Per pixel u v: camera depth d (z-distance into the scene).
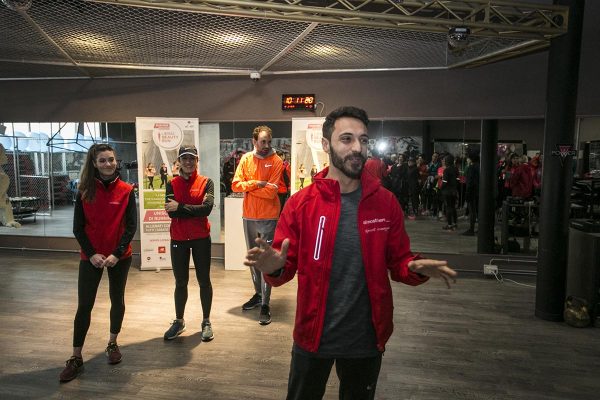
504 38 4.01
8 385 2.80
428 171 6.05
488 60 5.16
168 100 6.38
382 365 3.14
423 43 4.64
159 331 3.72
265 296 3.95
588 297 4.00
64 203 6.98
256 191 4.02
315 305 1.50
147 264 5.78
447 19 3.53
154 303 4.46
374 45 4.72
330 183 1.51
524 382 2.92
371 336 1.51
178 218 3.41
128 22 4.01
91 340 3.51
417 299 4.68
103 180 2.87
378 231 1.51
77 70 6.05
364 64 5.66
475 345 3.51
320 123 5.69
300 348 1.54
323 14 3.36
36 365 3.08
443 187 6.05
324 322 1.50
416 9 3.60
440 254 5.89
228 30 4.22
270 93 6.18
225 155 6.51
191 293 4.81
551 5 3.68
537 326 3.93
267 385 2.84
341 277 1.50
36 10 3.72
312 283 1.50
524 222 5.85
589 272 4.00
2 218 7.01
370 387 1.58
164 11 3.71
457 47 3.69
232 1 3.15
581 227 4.23
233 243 5.83
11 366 3.06
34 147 6.95
